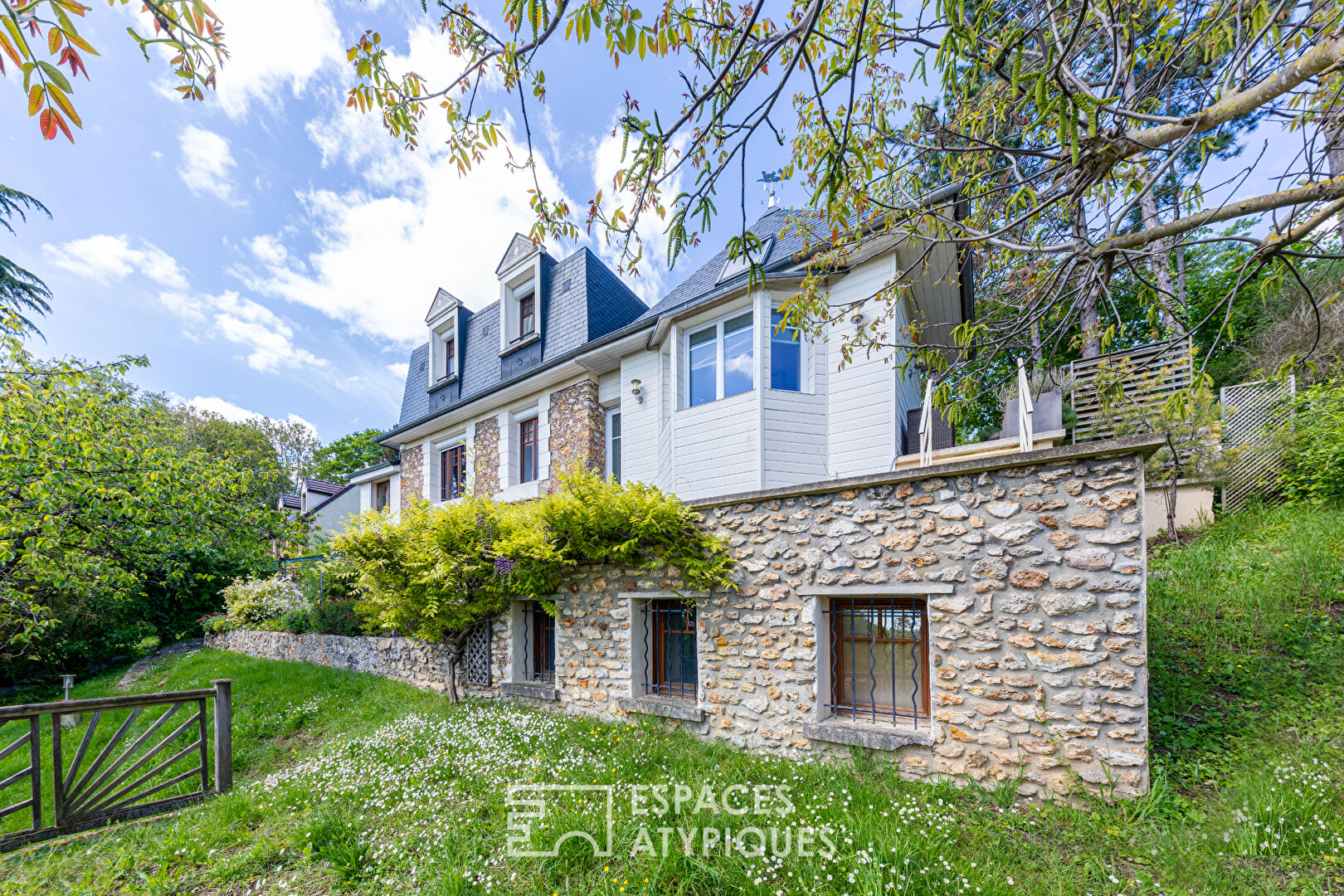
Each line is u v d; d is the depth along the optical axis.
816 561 4.16
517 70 2.09
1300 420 6.79
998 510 3.50
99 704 4.13
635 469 8.37
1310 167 2.58
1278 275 2.35
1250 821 2.63
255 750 5.75
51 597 9.76
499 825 3.26
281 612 11.99
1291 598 4.60
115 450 6.24
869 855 2.57
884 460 6.39
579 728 4.88
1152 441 3.00
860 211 3.29
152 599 13.73
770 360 6.89
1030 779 3.25
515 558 5.61
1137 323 10.48
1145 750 2.98
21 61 1.25
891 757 3.70
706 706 4.57
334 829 3.28
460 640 6.58
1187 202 2.97
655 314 8.75
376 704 6.80
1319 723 3.35
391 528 6.26
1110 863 2.60
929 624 3.70
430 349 12.83
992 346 3.80
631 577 5.16
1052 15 2.35
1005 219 3.77
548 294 10.67
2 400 5.42
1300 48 2.37
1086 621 3.19
